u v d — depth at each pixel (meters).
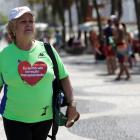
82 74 28.16
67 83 6.86
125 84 22.02
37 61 6.56
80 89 20.59
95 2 51.19
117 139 11.22
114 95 18.48
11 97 6.54
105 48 26.97
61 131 12.15
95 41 36.25
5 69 6.53
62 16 68.31
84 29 55.97
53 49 6.72
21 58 6.54
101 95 18.58
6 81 6.54
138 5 45.34
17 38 6.59
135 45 38.09
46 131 6.73
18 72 6.48
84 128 12.46
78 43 52.81
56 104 6.68
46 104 6.61
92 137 11.47
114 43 23.70
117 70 28.61
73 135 11.71
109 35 26.36
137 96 18.06
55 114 6.66
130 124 12.89
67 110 6.85
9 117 6.57
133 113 14.50
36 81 6.50
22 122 6.56
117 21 22.83
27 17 6.54
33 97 6.52
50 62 6.65
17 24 6.54
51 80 6.62
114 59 26.72
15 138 6.57
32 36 6.59
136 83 22.27
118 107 15.62
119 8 54.78
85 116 14.09
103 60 36.31
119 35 22.84
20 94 6.51
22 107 6.53
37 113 6.57
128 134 11.70
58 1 77.19
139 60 37.19
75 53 52.38
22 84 6.48
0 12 161.38
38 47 6.65
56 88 6.77
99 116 14.08
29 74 6.49
